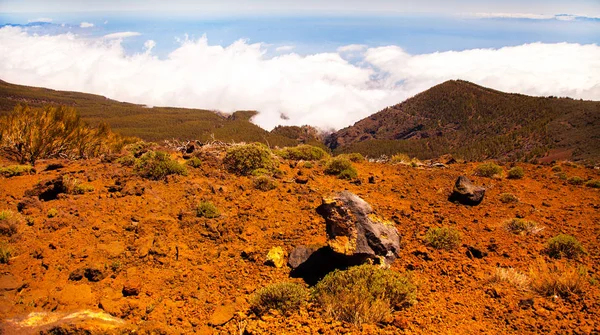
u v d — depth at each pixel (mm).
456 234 7156
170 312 5137
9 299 4918
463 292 5512
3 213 7031
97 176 10367
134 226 7363
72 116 15562
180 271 6188
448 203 9766
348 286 5082
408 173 13312
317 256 6395
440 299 5328
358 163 15266
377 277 5242
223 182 10734
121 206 8312
